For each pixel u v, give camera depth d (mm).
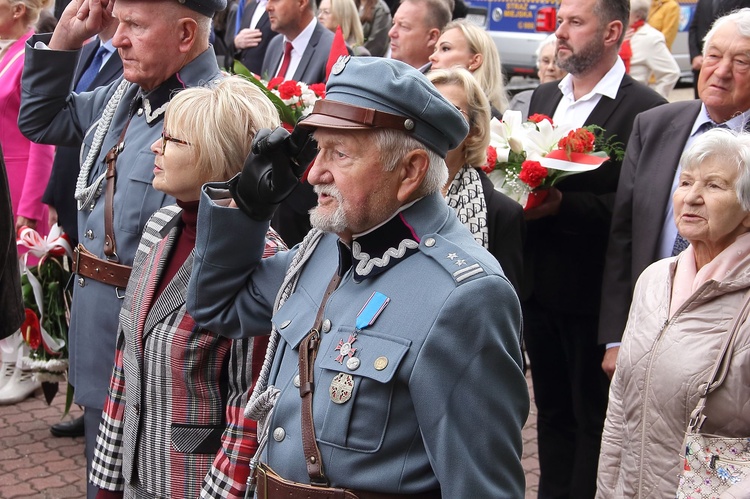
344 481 2893
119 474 4219
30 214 7965
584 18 6223
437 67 6824
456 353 2830
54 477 7125
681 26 17750
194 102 3982
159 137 4836
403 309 2914
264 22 11672
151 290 4008
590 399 6074
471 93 4922
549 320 6270
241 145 3986
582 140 5668
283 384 3143
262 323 3570
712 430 3979
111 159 4984
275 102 6051
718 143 4230
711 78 5258
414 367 2836
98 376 4906
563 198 5922
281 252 3664
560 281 6035
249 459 3637
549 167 5621
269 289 3543
